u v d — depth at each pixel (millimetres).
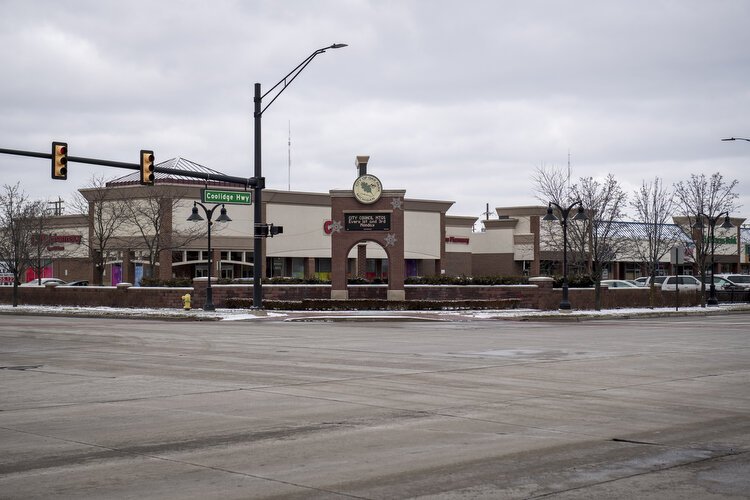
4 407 12703
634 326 34625
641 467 8672
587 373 16969
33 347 23562
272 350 22453
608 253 60469
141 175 32156
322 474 8344
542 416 11805
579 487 7836
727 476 8297
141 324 35906
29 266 67000
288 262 74750
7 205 64000
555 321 39438
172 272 67625
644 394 13984
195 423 11258
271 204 72750
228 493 7617
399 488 7789
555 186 65125
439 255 82000
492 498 7445
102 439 10164
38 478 8203
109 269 72375
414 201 80312
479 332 30312
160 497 7488
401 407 12617
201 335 28469
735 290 60406
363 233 46500
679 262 46781
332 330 31578
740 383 15453
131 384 15391
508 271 86375
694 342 25219
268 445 9789
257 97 40094
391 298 46375
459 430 10727
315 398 13562
